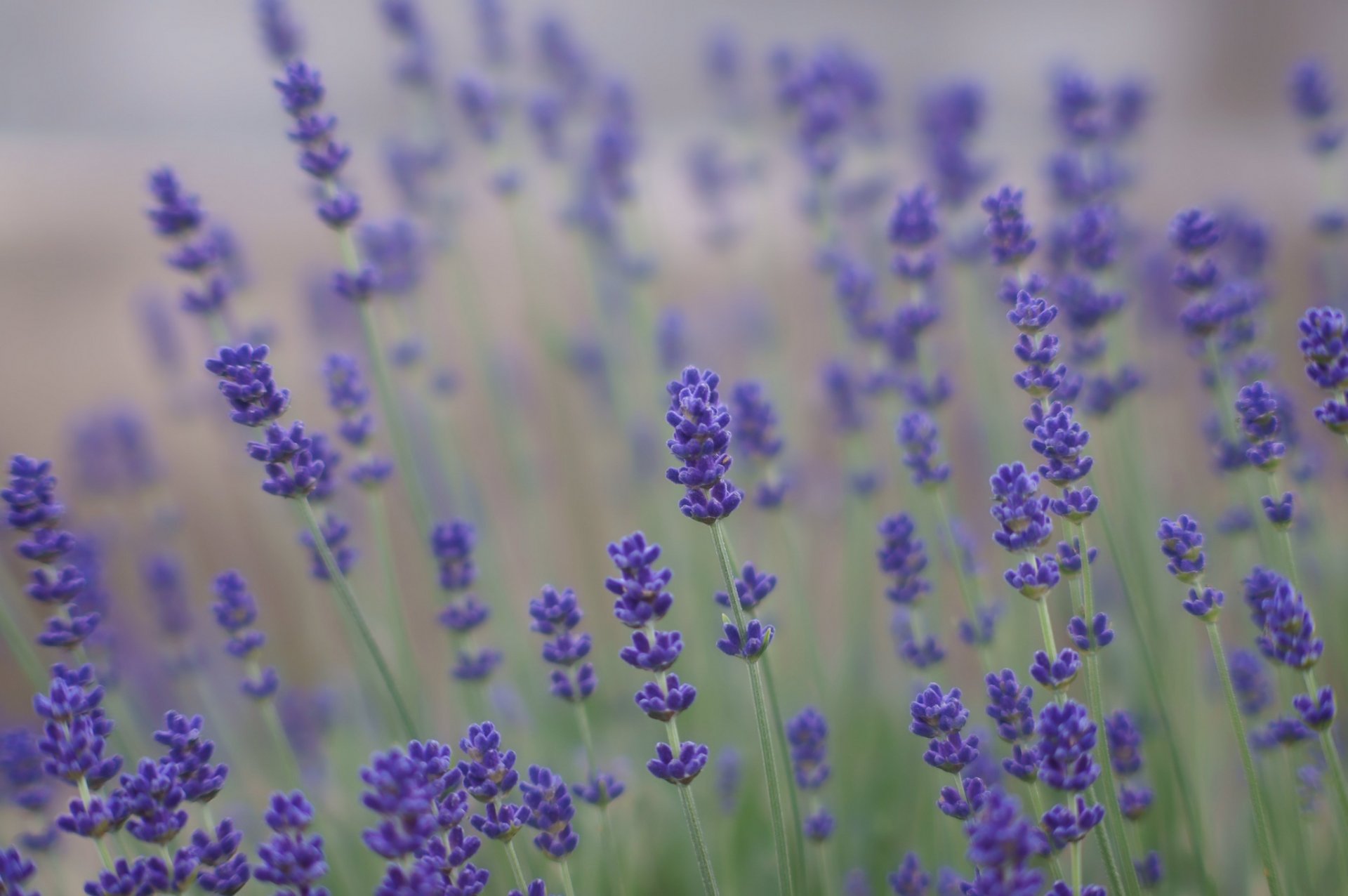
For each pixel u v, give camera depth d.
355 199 0.77
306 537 0.76
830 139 0.91
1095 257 0.78
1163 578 0.84
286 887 0.61
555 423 1.08
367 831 0.61
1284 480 0.83
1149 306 0.88
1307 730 0.72
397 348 0.90
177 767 0.63
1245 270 0.84
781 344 1.06
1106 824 0.70
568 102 1.06
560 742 0.87
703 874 0.64
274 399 0.68
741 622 0.64
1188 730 0.81
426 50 1.00
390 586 0.79
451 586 0.76
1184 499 0.90
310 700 0.91
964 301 0.88
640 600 0.63
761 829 0.83
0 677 1.09
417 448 0.97
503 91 1.03
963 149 0.91
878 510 0.97
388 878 0.61
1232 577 0.83
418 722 0.79
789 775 0.71
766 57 1.04
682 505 0.64
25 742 0.75
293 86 0.76
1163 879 0.74
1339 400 0.66
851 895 0.77
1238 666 0.75
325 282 1.04
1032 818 0.75
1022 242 0.74
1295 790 0.72
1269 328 0.84
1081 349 0.78
